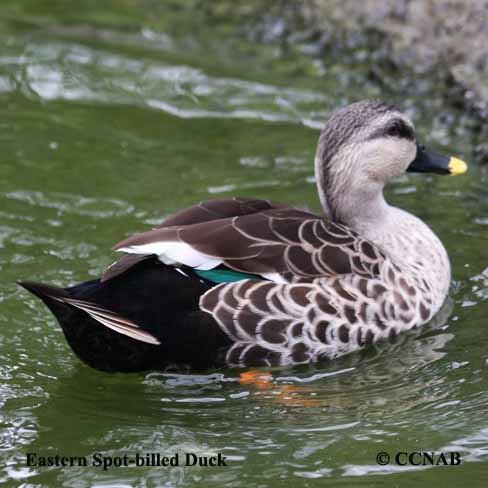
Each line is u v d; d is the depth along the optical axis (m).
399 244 12.41
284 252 11.09
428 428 10.28
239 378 11.11
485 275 12.98
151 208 14.42
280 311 10.95
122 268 10.64
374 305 11.40
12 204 14.49
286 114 17.30
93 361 10.88
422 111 17.19
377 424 10.38
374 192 12.55
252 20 20.42
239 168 15.57
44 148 16.09
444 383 11.03
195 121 17.06
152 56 19.39
